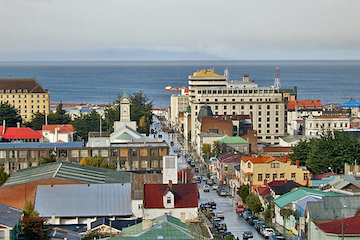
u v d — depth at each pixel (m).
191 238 102.56
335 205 128.00
